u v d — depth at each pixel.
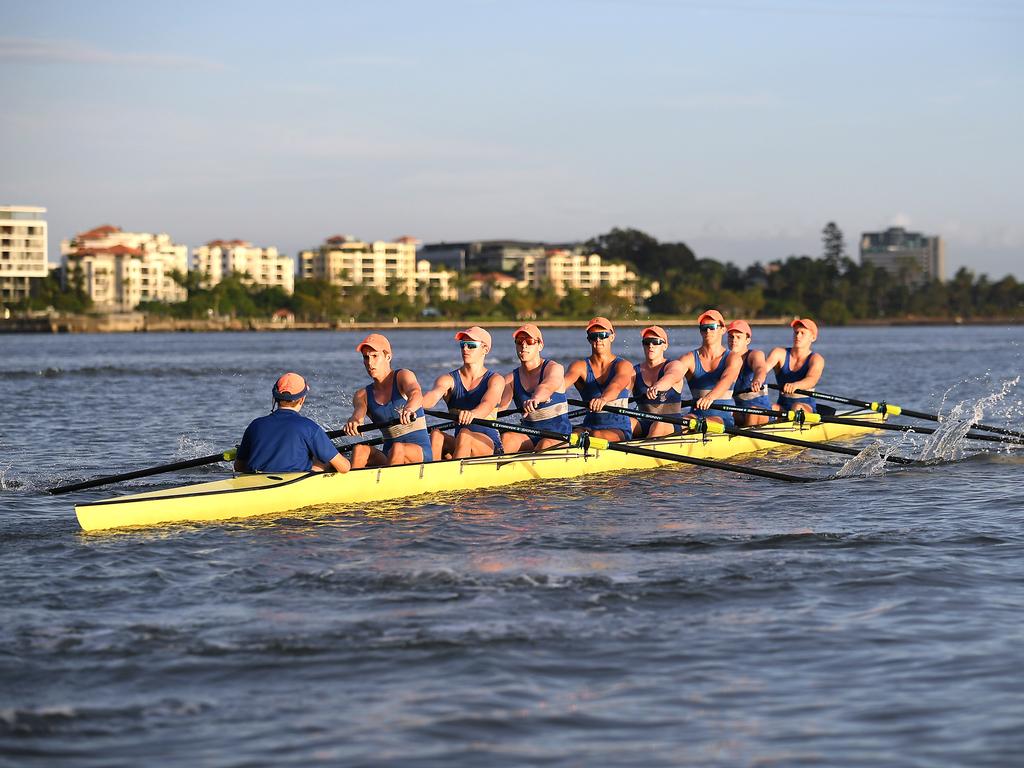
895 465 17.53
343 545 11.45
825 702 7.02
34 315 193.88
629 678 7.44
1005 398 33.75
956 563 10.47
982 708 6.88
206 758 6.25
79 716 6.84
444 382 15.52
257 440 13.44
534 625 8.55
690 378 19.25
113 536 11.90
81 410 29.45
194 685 7.35
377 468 14.05
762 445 20.06
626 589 9.54
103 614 8.91
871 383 42.69
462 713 6.86
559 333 178.50
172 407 30.50
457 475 14.99
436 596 9.39
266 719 6.79
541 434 15.63
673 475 16.62
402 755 6.28
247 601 9.27
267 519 12.84
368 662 7.75
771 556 10.79
